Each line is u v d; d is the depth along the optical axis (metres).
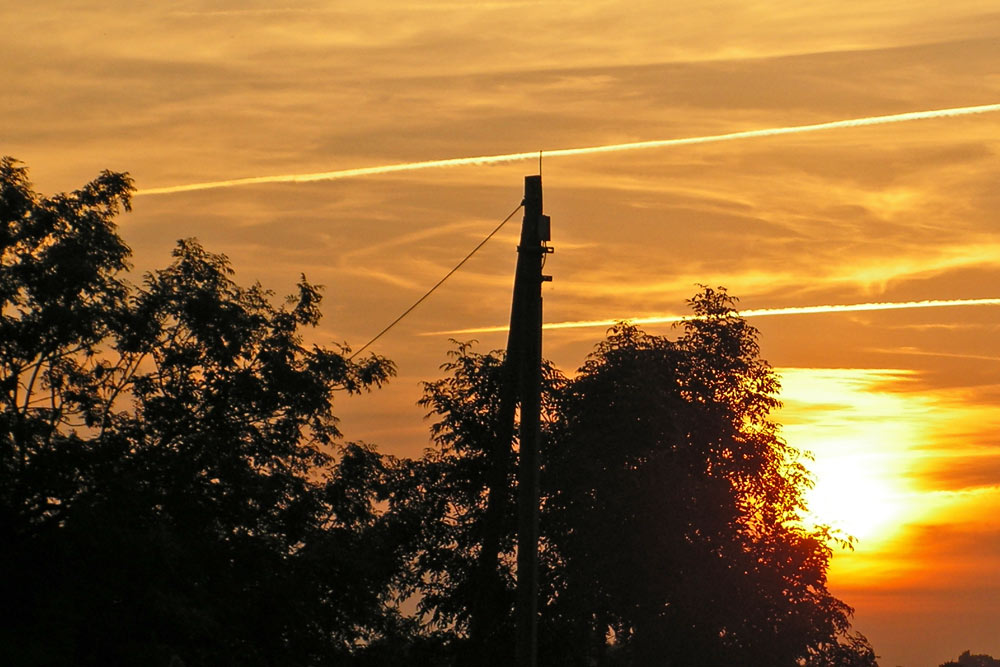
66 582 53.88
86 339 57.06
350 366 62.59
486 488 69.69
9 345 56.12
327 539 59.50
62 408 56.97
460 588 68.00
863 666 75.50
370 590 62.19
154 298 58.62
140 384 58.62
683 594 70.69
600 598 71.88
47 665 52.22
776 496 76.88
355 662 61.94
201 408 59.28
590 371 76.38
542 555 73.19
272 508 59.25
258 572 57.47
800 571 74.62
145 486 55.34
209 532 57.28
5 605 53.44
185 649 55.34
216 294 60.22
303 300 62.31
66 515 54.28
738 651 71.69
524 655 46.28
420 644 67.38
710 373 79.50
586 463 72.81
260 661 57.19
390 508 69.25
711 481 74.12
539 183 49.78
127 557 52.25
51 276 56.12
